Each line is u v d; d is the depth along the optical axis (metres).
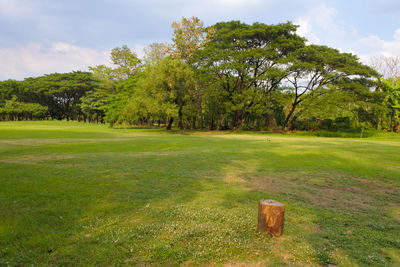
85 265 3.21
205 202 5.75
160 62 40.28
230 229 4.30
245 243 3.88
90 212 4.93
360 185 7.71
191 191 6.58
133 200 5.72
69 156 11.59
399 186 7.66
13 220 4.45
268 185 7.46
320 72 37.31
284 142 21.36
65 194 5.95
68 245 3.69
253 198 6.16
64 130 32.97
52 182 6.88
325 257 3.51
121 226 4.36
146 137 25.50
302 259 3.47
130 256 3.45
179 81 37.34
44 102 79.31
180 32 43.50
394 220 4.99
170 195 6.19
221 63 38.78
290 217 4.99
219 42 42.94
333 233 4.31
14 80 74.75
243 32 37.34
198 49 42.81
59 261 3.28
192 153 13.55
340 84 36.47
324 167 10.29
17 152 12.41
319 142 21.78
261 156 12.87
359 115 36.91
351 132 39.38
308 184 7.71
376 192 7.02
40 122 65.44
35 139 19.67
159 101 37.22
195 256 3.48
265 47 38.59
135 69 52.81
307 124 44.75
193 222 4.59
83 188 6.47
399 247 3.88
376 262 3.42
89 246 3.67
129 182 7.22
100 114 68.25
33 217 4.59
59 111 84.62
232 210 5.27
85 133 28.81
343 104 35.97
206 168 9.62
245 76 39.28
